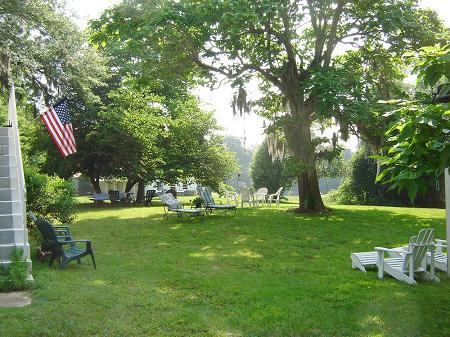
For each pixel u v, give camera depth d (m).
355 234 13.90
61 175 29.17
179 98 28.66
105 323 5.67
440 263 8.91
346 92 16.69
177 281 8.02
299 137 18.19
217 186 30.17
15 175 10.90
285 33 18.75
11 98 14.40
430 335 5.37
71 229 15.32
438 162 3.94
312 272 8.89
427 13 19.47
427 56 4.12
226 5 15.25
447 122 3.78
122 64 31.39
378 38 19.69
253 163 39.66
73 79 23.33
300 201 20.78
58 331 5.34
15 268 7.41
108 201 37.28
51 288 7.25
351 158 34.22
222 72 19.20
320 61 19.48
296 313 6.17
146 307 6.39
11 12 20.44
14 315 5.85
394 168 4.22
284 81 19.28
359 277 8.40
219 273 8.77
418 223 16.55
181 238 13.34
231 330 5.54
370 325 5.71
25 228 8.13
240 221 17.16
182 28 16.52
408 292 7.29
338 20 19.73
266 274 8.70
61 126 13.35
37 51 21.28
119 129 27.19
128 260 10.02
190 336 5.32
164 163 29.06
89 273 8.55
